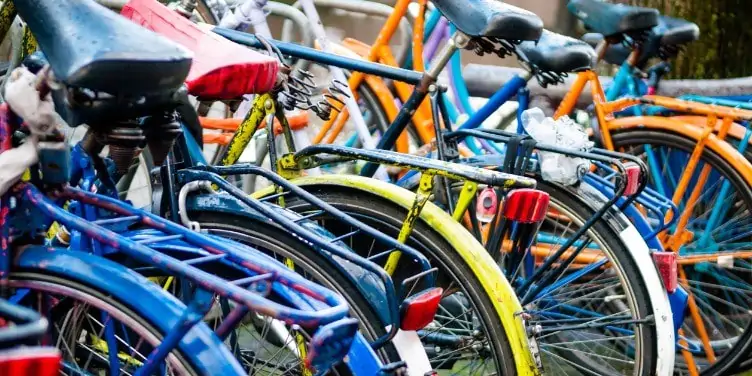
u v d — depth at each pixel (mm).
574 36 8742
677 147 6160
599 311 5855
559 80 5199
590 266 5242
